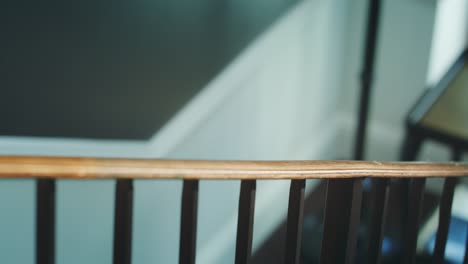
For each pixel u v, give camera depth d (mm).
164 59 2902
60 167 1084
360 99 3504
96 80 2684
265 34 3375
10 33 2416
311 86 3910
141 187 2914
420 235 3271
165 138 2895
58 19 2533
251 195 1362
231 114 3275
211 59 3094
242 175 1287
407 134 3475
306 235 3412
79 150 2564
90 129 2693
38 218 1137
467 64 3561
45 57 2520
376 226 1673
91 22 2631
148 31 2822
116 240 1249
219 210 3430
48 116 2562
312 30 3746
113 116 2754
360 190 1533
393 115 4164
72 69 2609
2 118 2441
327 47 3951
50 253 1157
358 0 4051
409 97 4043
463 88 3475
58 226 2650
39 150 2455
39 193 1122
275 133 3691
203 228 3354
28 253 2602
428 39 3863
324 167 1418
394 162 1595
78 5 2582
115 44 2727
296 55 3664
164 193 3043
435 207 3551
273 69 3496
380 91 4203
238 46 3215
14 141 2398
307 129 4016
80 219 2715
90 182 2697
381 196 1642
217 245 3465
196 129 3061
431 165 1673
